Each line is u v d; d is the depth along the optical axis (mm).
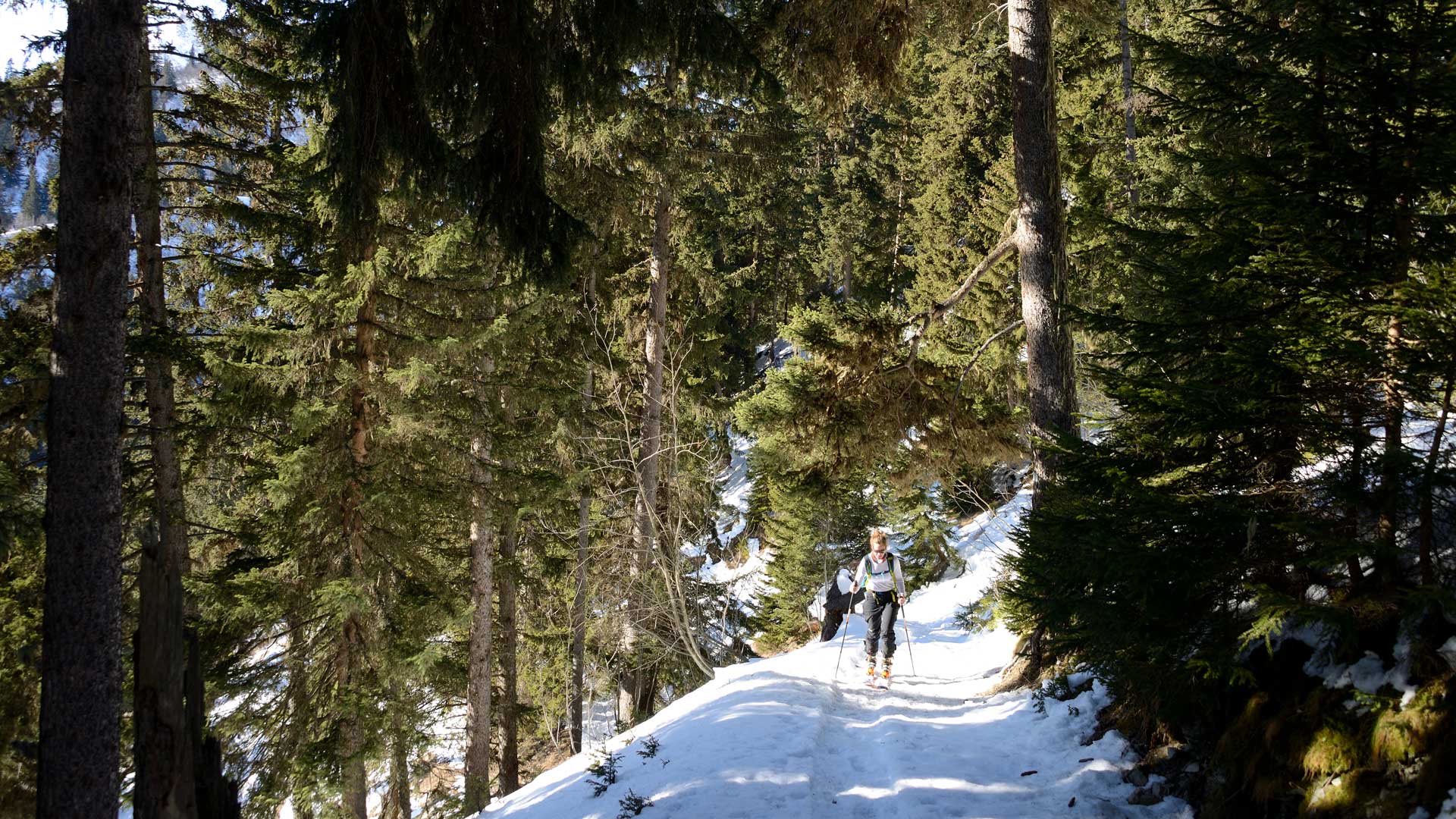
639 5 6109
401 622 12461
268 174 12836
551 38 5895
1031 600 6016
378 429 11773
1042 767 6395
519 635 19828
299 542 11844
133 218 11930
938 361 12594
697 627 17906
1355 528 4617
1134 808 5457
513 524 14258
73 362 5602
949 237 26469
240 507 15812
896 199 36938
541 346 17922
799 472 12008
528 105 5852
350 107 5305
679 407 20328
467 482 13266
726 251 30844
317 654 12438
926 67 28672
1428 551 4289
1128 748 6148
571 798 7398
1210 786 5094
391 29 5297
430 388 12422
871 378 11023
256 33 12578
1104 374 5398
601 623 18469
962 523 22391
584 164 15070
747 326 36438
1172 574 4785
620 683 17750
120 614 5879
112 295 5699
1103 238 13367
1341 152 4641
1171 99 5746
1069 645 5883
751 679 9758
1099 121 19797
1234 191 5293
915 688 9883
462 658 16812
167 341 10305
